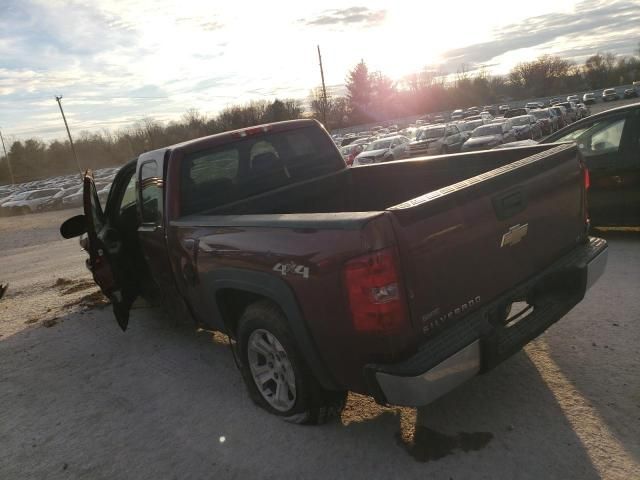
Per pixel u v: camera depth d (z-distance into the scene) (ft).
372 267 8.03
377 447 10.11
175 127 272.51
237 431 11.41
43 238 65.05
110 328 19.47
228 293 11.86
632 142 21.24
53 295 26.23
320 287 8.81
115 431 12.28
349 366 9.09
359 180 16.94
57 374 16.10
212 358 15.51
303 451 10.34
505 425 10.23
